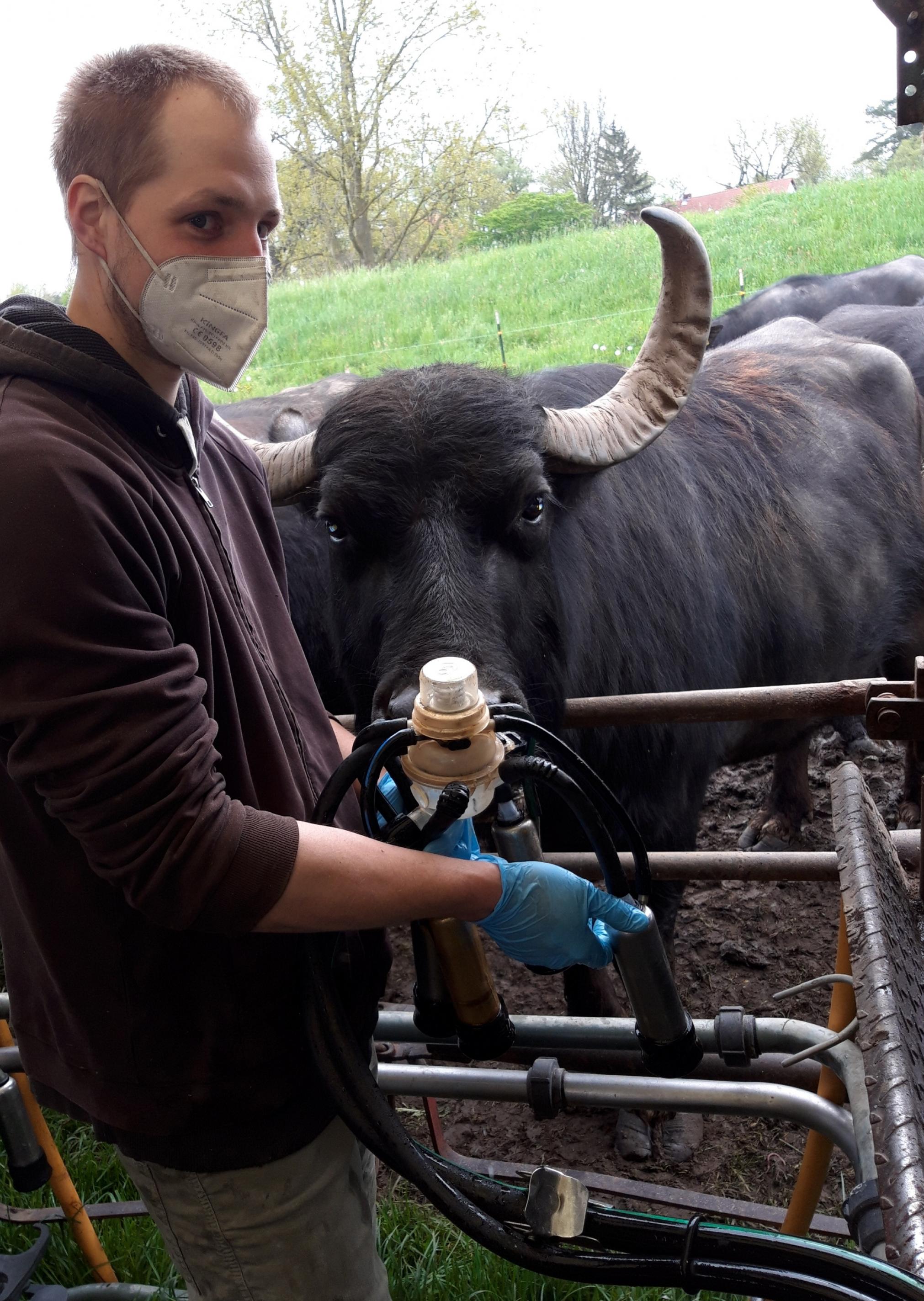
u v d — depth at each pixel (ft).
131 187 4.31
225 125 4.31
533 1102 6.13
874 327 18.10
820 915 13.38
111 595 3.92
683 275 9.03
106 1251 8.86
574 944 4.50
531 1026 6.08
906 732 5.21
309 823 4.25
